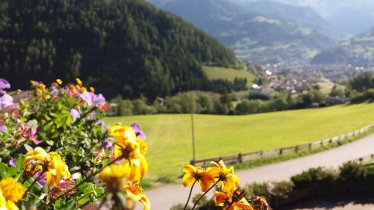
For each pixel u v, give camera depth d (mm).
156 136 59781
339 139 41844
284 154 34094
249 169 30344
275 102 104000
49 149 3404
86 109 4105
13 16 133500
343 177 23297
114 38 141625
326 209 21672
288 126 63875
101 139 3174
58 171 1647
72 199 2031
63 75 122188
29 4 137625
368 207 22016
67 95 6082
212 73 161375
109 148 3158
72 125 3766
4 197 1118
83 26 138500
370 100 91188
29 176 1890
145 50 142375
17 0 137625
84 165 2939
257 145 47375
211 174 1844
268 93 146625
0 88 3189
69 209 1960
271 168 30844
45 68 117812
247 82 164625
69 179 2186
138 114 89375
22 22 133375
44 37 131625
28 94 6480
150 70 134875
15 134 3203
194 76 148500
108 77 131000
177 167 31953
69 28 136875
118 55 137500
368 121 61406
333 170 23844
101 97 4070
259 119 75188
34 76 114438
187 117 81125
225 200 1793
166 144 51656
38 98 6219
